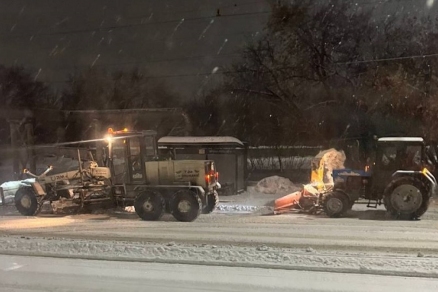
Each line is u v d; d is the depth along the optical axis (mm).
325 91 28047
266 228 12070
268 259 8109
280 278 7043
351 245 9633
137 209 14297
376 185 13961
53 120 38812
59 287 6770
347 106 26312
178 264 7930
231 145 20672
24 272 7555
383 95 23359
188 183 14414
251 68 30516
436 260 8023
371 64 26172
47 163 23547
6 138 37750
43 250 9086
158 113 38312
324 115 27094
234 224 12930
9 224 13633
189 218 13867
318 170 16453
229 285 6730
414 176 13594
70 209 15781
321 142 27141
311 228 11953
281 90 29328
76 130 38312
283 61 29156
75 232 11820
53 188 15781
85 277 7230
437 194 18859
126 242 10180
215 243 10016
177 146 21109
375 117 24047
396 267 7539
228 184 20547
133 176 15008
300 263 7832
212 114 38312
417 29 25578
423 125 22094
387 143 14031
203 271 7465
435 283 6742
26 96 46594
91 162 16016
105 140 15266
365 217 13938
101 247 9227
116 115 37219
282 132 29344
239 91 30984
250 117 32094
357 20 27750
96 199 15430
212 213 15492
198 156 20969
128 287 6711
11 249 9219
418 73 22984
